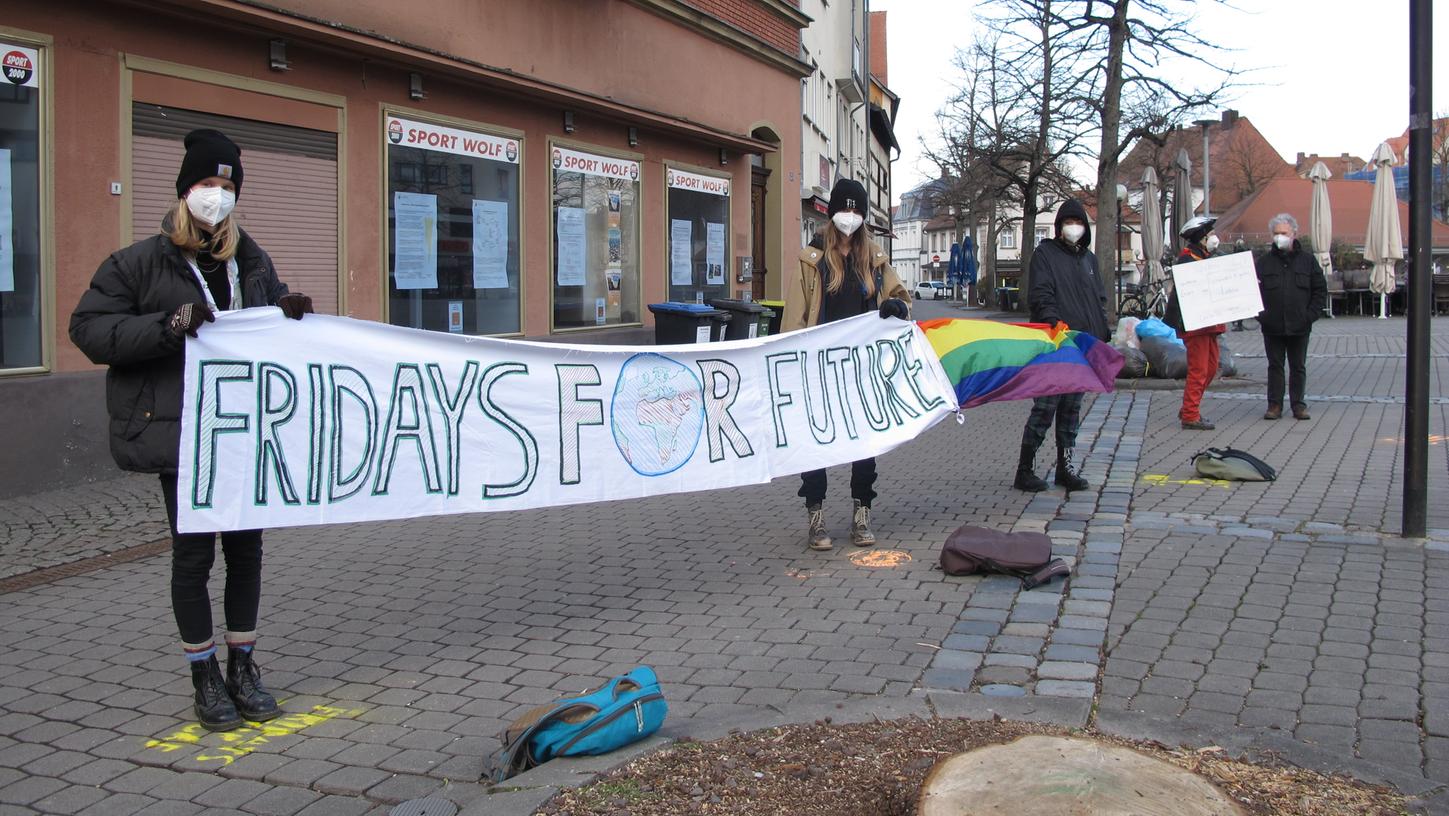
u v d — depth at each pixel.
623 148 15.77
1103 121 24.14
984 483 8.53
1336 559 6.09
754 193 21.05
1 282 8.09
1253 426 11.12
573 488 5.35
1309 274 11.20
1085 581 5.78
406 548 6.86
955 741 3.65
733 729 3.83
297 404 4.41
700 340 14.30
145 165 9.02
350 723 4.21
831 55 32.47
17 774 3.78
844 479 9.05
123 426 4.04
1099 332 8.02
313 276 10.61
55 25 8.33
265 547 6.89
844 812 3.17
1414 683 4.31
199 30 9.38
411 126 11.72
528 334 13.78
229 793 3.63
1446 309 34.81
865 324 6.69
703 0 18.16
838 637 5.02
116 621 5.44
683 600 5.69
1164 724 3.85
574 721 3.66
